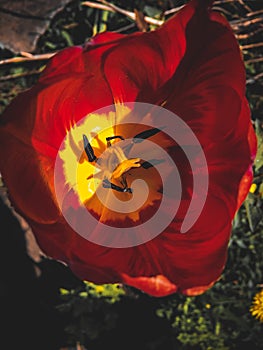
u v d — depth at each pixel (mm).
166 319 524
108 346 529
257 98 529
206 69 334
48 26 528
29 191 316
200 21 320
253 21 521
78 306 503
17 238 537
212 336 497
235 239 486
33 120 312
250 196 437
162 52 333
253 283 500
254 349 509
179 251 337
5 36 525
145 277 321
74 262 317
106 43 314
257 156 432
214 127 341
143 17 513
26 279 536
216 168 342
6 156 305
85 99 345
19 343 529
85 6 533
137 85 347
